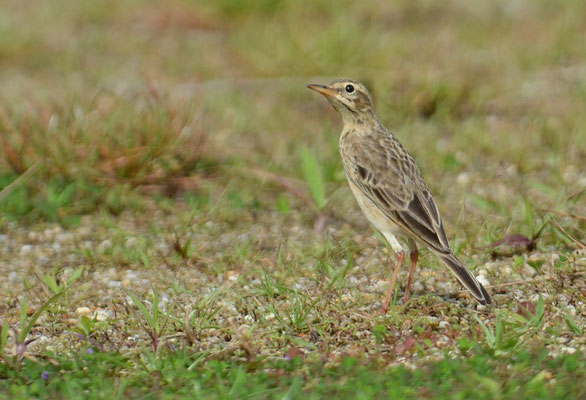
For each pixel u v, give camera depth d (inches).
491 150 620.1
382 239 463.5
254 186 580.1
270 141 654.5
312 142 648.4
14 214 542.0
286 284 441.4
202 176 582.6
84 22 970.7
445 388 322.7
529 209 477.7
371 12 927.7
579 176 570.6
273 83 775.7
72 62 858.1
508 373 335.0
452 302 415.5
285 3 938.7
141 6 984.3
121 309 423.8
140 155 568.1
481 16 921.5
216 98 728.3
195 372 349.4
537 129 643.5
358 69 768.9
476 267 445.7
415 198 421.1
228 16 945.5
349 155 442.3
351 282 444.1
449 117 685.3
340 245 488.1
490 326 386.9
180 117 619.2
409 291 417.4
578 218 472.7
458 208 535.2
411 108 693.3
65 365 360.2
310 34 840.9
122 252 488.4
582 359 346.6
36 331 405.1
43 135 580.1
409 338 370.0
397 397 316.5
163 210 551.5
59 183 567.2
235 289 438.9
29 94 764.6
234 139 660.7
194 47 881.5
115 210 547.2
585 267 434.9
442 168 597.3
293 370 352.8
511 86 732.0
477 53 807.7
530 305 396.2
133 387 342.6
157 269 470.9
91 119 605.9
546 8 932.0
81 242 511.2
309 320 399.9
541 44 824.9
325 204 536.7
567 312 390.0
